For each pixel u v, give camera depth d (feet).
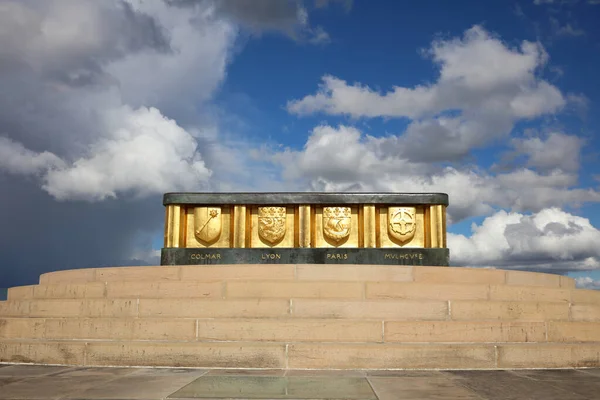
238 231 55.88
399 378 27.84
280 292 37.76
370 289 37.63
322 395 23.43
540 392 24.39
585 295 41.57
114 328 34.55
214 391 24.23
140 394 23.57
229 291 37.93
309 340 33.40
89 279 44.98
